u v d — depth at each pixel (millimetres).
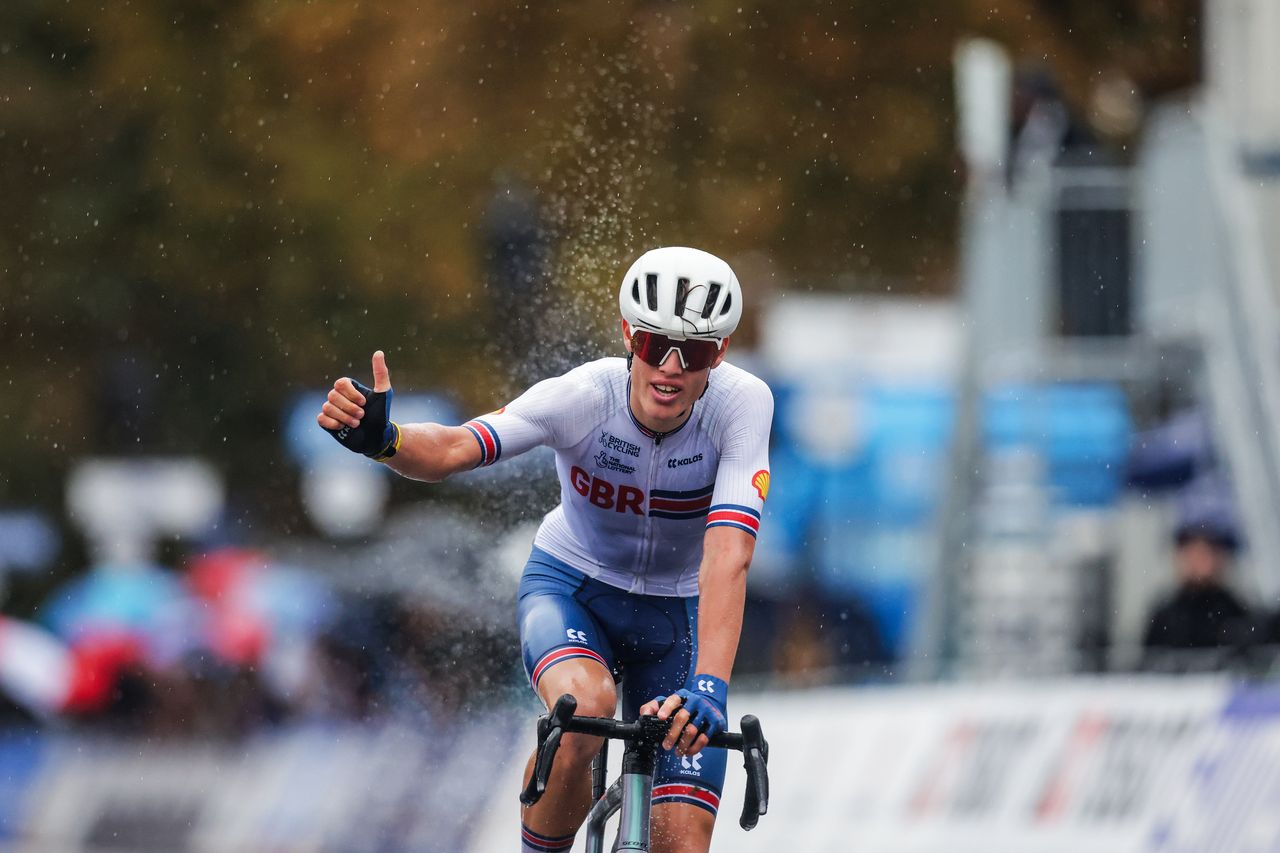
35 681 29406
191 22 45438
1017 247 29359
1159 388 29062
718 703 10789
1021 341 29156
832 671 28406
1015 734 22734
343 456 37469
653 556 12883
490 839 26109
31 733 28922
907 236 40969
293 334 43500
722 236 40250
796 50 41000
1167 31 40750
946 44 40875
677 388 11641
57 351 47031
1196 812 22016
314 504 39375
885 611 31484
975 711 22875
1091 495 28719
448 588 28953
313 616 29562
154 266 45719
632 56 41188
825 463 32875
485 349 36219
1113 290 29234
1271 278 30797
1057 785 22578
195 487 42812
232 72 44594
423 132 42125
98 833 27703
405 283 42281
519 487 27844
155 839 27531
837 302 34250
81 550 43406
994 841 22391
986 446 28844
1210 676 22641
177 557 41156
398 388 41031
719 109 40938
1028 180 29594
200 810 27578
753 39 41031
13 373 47031
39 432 46375
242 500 41875
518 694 27828
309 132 43406
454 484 29688
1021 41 40656
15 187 47906
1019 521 28406
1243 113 33375
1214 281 28953
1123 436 28828
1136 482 28562
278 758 28109
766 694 24141
